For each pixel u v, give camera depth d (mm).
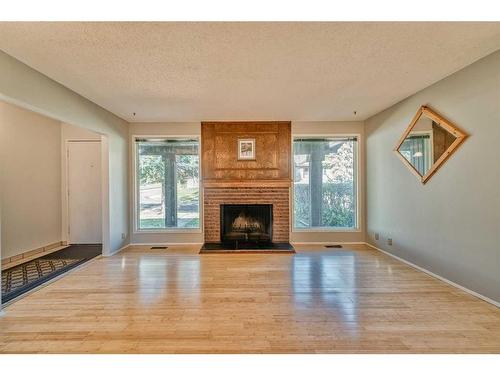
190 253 5035
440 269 3613
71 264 4371
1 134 4504
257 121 5645
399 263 4363
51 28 2271
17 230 4738
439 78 3457
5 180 4551
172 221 5832
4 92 2715
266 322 2543
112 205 5031
